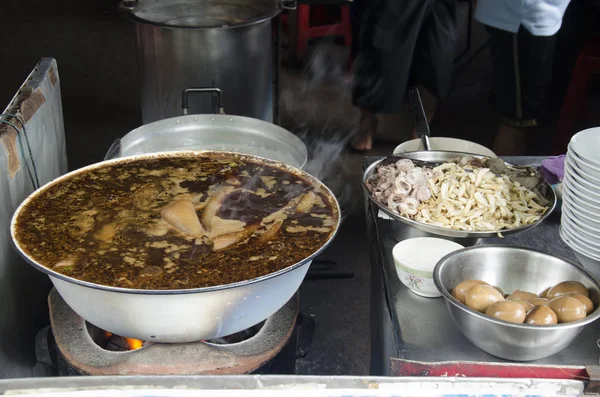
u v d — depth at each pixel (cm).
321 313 282
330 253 320
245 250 144
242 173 177
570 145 154
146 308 127
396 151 224
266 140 217
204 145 220
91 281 130
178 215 151
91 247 142
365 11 360
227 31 279
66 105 472
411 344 139
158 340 137
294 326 158
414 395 112
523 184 181
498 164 188
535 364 128
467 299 134
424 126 212
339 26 557
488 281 151
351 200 365
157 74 294
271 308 141
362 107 388
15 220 149
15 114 179
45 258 137
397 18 348
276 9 299
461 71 548
